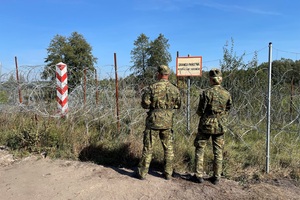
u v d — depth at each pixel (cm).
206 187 400
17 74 704
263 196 375
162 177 432
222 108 397
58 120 640
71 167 470
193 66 569
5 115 714
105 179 421
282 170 466
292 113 721
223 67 823
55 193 374
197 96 654
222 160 436
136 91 636
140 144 533
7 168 464
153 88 403
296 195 381
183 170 467
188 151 510
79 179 420
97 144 541
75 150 531
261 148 551
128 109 622
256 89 724
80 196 367
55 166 474
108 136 584
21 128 618
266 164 455
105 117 647
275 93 728
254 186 408
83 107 659
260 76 755
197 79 666
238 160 498
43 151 540
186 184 409
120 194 373
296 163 488
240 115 694
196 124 636
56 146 552
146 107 409
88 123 631
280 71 736
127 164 491
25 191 379
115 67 616
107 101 657
